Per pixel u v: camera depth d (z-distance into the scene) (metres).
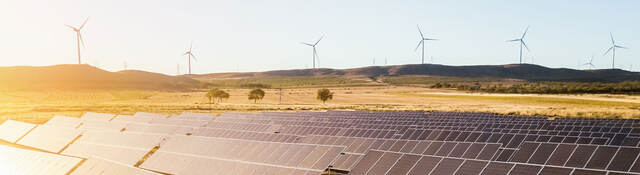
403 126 41.00
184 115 54.53
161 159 25.28
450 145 24.38
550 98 125.12
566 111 75.81
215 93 152.12
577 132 32.28
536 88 177.00
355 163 22.88
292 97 175.75
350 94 190.50
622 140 27.47
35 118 68.88
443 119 53.06
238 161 21.56
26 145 38.31
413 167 19.27
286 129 39.53
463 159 18.41
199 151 28.61
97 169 20.22
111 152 29.45
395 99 155.50
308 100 159.88
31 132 40.78
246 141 27.19
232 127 44.53
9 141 41.00
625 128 35.72
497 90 188.12
